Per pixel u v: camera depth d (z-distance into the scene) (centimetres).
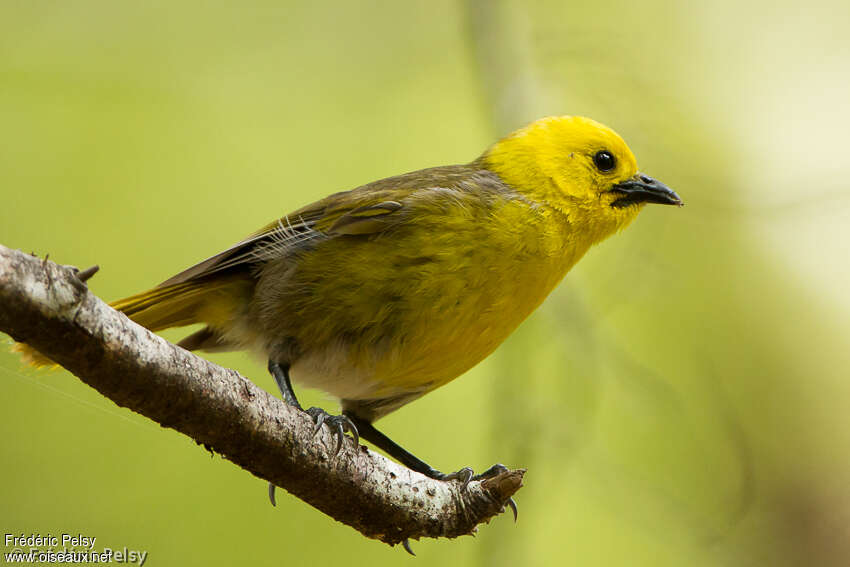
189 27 1377
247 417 613
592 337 1047
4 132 1245
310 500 686
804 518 1423
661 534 1085
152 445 1109
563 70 1285
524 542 951
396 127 1396
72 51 1321
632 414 1202
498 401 998
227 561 1075
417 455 1185
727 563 1076
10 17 1310
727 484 1098
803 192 1198
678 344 1364
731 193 1239
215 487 1102
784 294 1477
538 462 984
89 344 530
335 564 1101
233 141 1340
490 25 1216
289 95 1384
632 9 1466
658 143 1266
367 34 1431
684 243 1441
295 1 1427
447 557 1105
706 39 1456
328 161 1360
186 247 1250
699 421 1209
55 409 1101
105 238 1225
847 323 1460
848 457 1439
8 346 745
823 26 1459
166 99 1331
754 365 1462
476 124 1402
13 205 1205
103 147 1274
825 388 1460
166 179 1281
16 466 1069
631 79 1277
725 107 1406
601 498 1154
